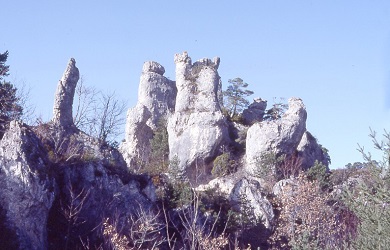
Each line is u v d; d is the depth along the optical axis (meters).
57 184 29.61
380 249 14.74
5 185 26.03
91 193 31.06
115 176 32.72
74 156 33.44
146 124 62.59
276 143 51.94
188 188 37.00
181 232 33.16
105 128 50.97
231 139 58.50
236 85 67.00
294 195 37.94
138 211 31.36
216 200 39.50
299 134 52.91
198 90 59.59
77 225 29.19
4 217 25.61
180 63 61.72
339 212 37.22
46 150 31.31
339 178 47.59
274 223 38.53
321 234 31.92
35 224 26.31
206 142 55.84
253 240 37.12
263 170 49.09
